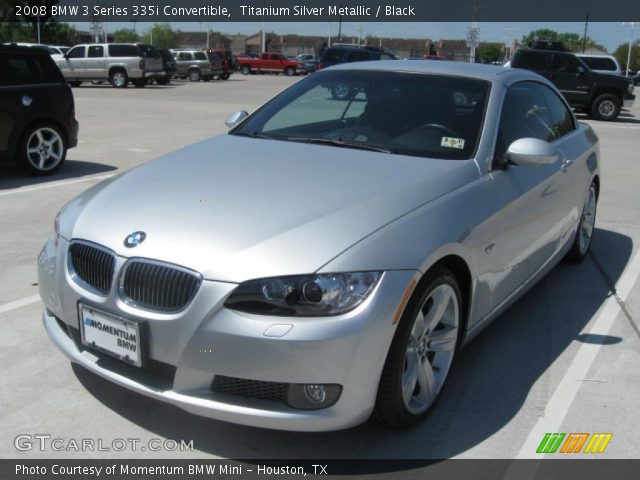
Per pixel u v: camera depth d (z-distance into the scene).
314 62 54.94
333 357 2.59
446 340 3.25
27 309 4.31
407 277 2.78
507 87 4.20
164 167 3.59
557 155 3.73
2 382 3.40
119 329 2.79
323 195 3.09
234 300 2.62
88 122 14.52
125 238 2.86
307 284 2.61
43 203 7.12
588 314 4.58
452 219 3.13
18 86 8.20
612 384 3.61
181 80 38.44
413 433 3.09
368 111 4.09
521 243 3.88
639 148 13.15
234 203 3.02
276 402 2.69
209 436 3.02
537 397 3.45
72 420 3.10
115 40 76.19
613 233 6.66
